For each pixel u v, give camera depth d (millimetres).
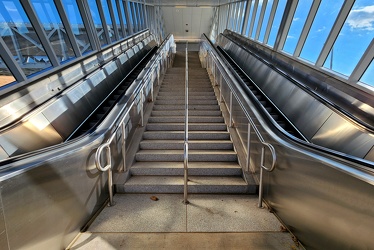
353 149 2635
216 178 3156
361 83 3479
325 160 1678
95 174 2422
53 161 1783
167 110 5203
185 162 2637
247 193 2943
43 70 3830
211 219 2348
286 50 6316
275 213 2436
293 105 4184
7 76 3010
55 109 3436
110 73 5996
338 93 3725
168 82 7160
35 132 2885
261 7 8383
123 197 2801
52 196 1766
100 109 4738
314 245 1765
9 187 1408
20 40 3309
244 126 3676
